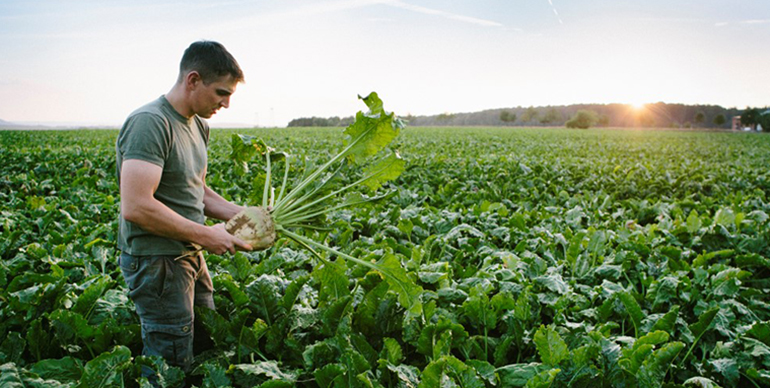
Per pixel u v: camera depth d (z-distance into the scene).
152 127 2.43
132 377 2.63
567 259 4.70
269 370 2.65
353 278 3.83
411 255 4.46
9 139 27.20
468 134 41.50
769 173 13.95
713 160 21.55
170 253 2.64
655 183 11.22
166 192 2.64
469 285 3.85
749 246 5.36
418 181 10.05
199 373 2.76
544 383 2.42
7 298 3.39
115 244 5.04
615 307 3.70
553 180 11.37
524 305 3.29
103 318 3.23
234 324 3.02
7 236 5.24
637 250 4.89
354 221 5.93
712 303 3.70
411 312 2.96
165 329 2.74
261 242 2.79
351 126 3.02
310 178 3.10
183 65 2.54
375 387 2.46
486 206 6.90
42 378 2.47
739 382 3.15
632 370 2.73
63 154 14.61
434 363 2.32
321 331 3.13
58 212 6.15
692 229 5.80
